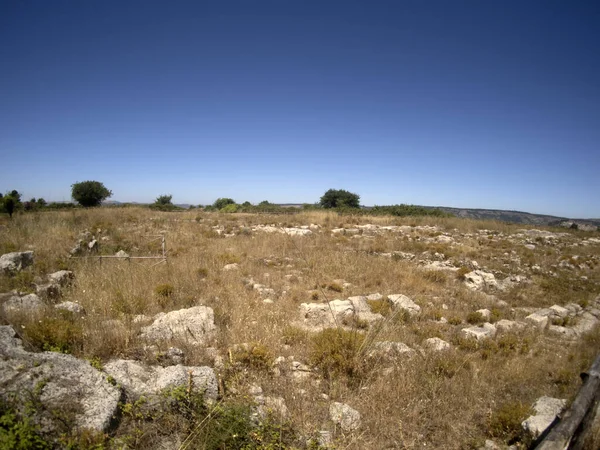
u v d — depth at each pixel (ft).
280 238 49.67
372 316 23.75
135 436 10.19
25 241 35.04
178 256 36.76
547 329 25.49
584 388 10.72
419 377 15.81
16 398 9.47
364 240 53.26
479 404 14.90
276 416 12.00
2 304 17.83
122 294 21.40
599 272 44.29
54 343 14.28
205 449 10.23
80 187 102.06
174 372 12.37
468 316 25.70
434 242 55.16
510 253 50.49
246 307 22.12
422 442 12.33
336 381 15.11
